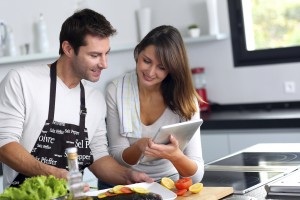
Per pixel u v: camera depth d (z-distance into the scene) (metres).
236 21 5.00
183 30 5.19
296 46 4.83
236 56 5.02
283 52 4.87
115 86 2.74
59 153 2.55
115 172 2.53
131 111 2.69
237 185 2.38
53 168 2.36
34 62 4.32
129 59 5.16
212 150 4.62
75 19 2.46
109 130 2.77
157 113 2.71
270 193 2.19
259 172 2.60
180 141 2.44
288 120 4.30
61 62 2.58
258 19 4.98
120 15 5.02
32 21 4.22
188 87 2.61
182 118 2.67
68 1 4.54
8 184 2.58
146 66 2.55
